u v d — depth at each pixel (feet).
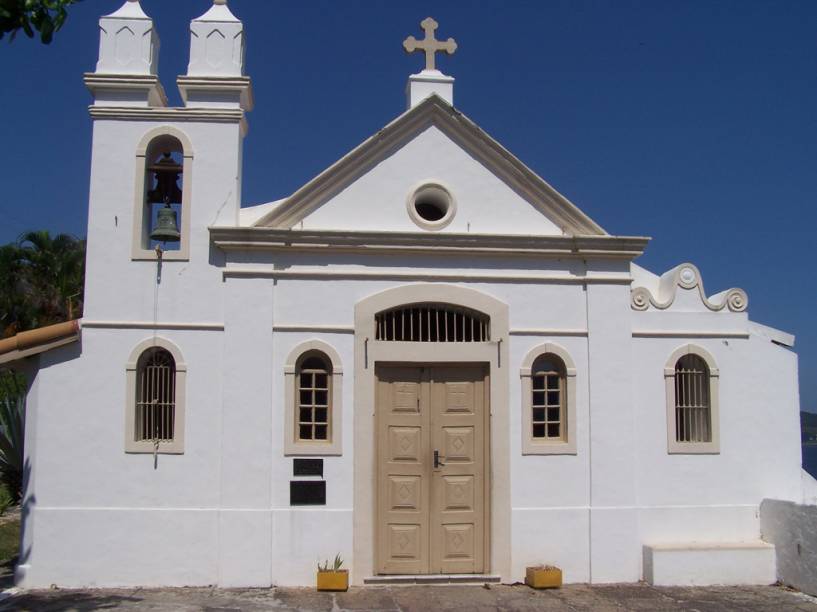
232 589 35.24
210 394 36.50
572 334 38.58
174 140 38.34
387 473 37.40
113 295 36.68
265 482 36.06
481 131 38.81
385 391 37.70
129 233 37.11
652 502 38.63
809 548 35.86
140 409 36.70
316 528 36.11
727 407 39.73
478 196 39.01
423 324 38.27
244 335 36.73
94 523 35.60
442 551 37.27
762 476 39.55
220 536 35.68
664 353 39.50
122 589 35.12
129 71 37.81
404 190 38.63
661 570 36.99
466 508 37.63
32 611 31.48
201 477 36.06
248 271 36.94
